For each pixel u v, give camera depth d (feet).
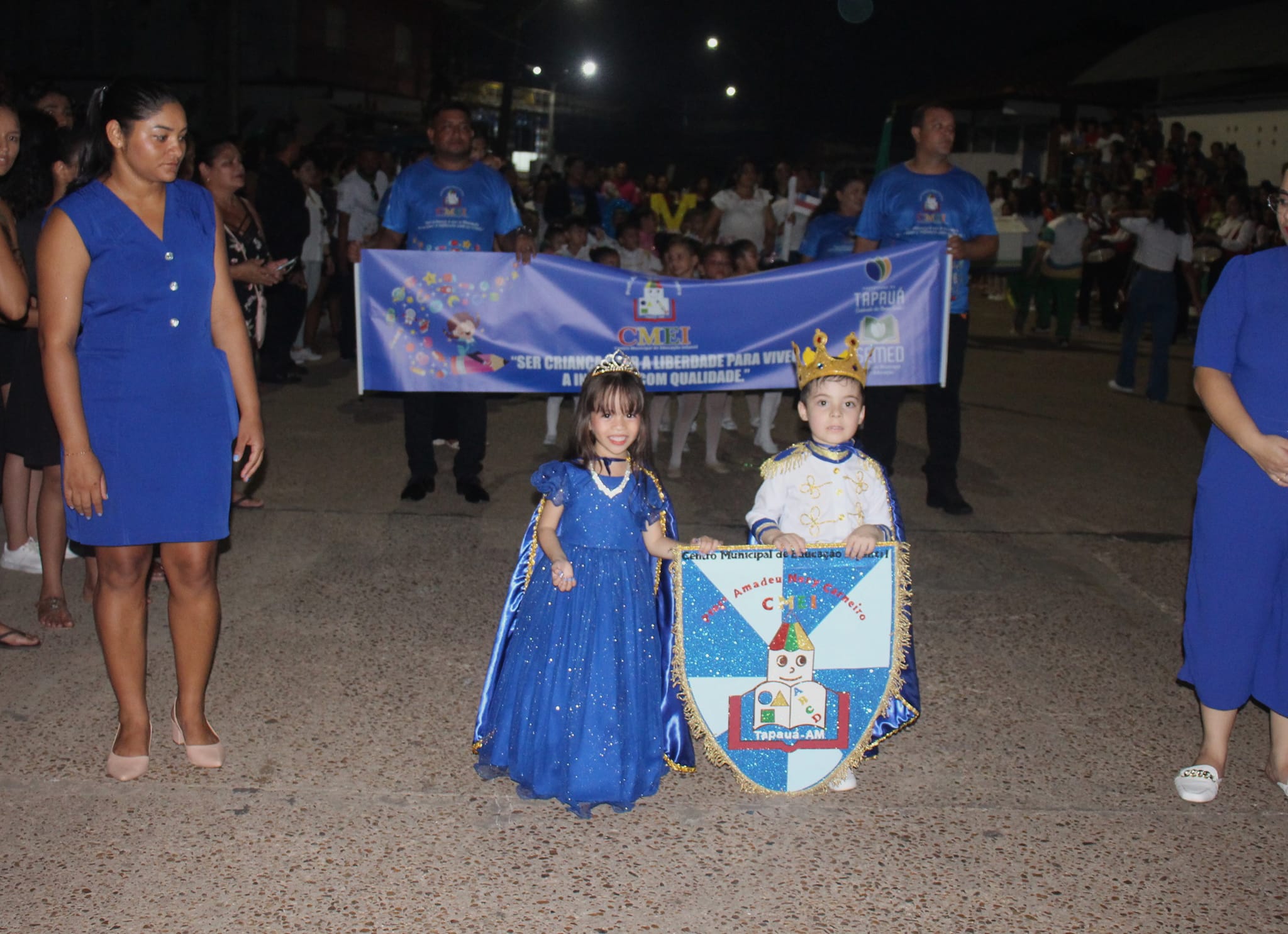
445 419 27.68
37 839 11.59
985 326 56.95
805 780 12.74
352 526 22.07
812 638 12.51
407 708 14.74
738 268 28.17
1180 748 14.29
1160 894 11.26
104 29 122.01
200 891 10.84
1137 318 38.06
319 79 123.85
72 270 11.52
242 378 13.10
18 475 18.85
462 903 10.78
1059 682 16.17
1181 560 21.65
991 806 12.80
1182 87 79.92
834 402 12.83
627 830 12.13
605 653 12.16
